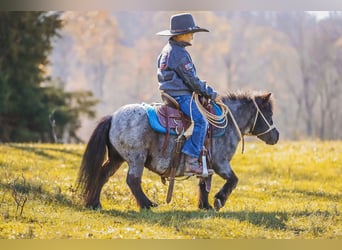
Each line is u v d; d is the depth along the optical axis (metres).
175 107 11.97
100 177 12.09
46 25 31.86
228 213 12.05
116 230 10.92
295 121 66.19
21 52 30.94
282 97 68.06
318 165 19.48
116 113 12.00
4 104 28.83
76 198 12.93
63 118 32.94
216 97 12.16
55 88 36.19
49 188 13.94
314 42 64.06
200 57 69.06
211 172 12.02
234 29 71.38
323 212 12.56
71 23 64.44
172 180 11.96
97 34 67.50
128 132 11.73
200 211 12.16
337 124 61.84
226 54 68.69
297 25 67.69
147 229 11.00
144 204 11.94
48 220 11.59
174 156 11.91
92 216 11.72
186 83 11.96
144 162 11.85
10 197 12.96
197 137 11.80
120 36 69.50
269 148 22.70
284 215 12.15
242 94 12.93
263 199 14.68
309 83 64.75
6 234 10.75
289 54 69.38
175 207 12.91
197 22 69.00
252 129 12.98
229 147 12.42
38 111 31.11
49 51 33.03
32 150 19.52
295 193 15.51
